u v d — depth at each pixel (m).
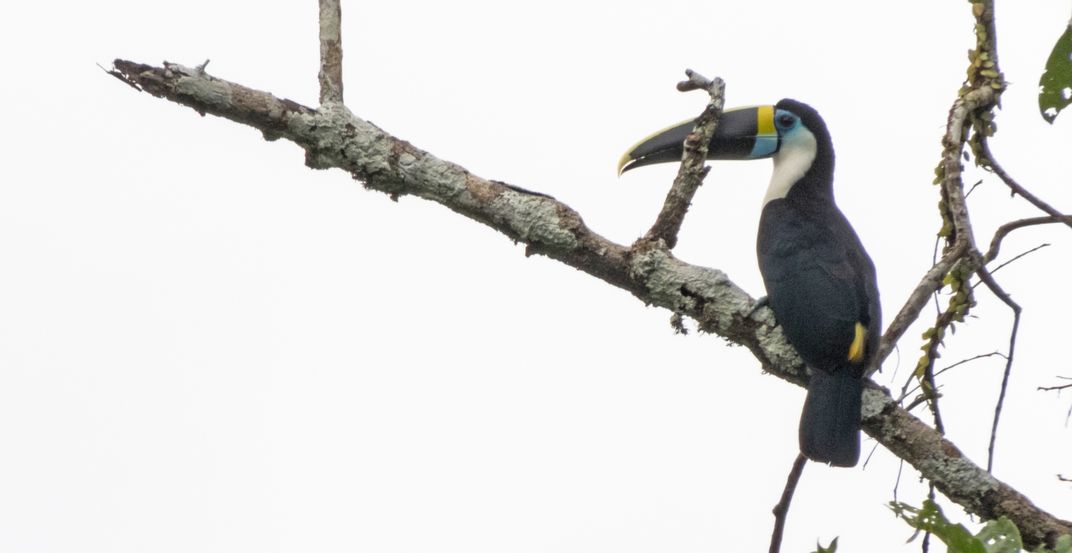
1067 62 10.28
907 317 9.72
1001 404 9.74
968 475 9.45
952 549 6.96
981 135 10.79
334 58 10.39
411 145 10.45
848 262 11.43
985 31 10.77
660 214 10.57
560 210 10.41
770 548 10.02
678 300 10.46
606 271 10.49
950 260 9.76
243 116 10.02
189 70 9.76
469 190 10.39
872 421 10.06
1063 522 9.19
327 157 10.29
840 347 10.54
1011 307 9.80
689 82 10.63
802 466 10.16
